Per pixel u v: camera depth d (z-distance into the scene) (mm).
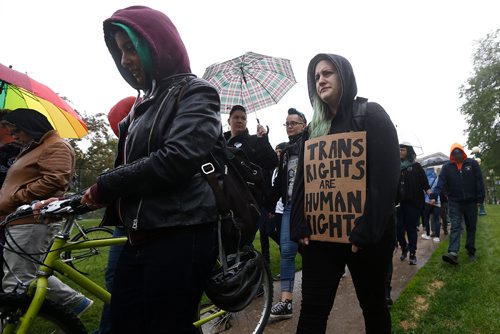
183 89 1454
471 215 5344
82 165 23531
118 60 1719
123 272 1460
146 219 1354
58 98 4109
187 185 1396
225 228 1498
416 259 5750
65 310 1904
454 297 3635
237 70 4191
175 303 1369
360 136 1961
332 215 1962
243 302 1687
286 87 4238
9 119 2748
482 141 31984
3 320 1761
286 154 3580
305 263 2059
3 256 2621
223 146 1615
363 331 3057
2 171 3221
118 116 3346
